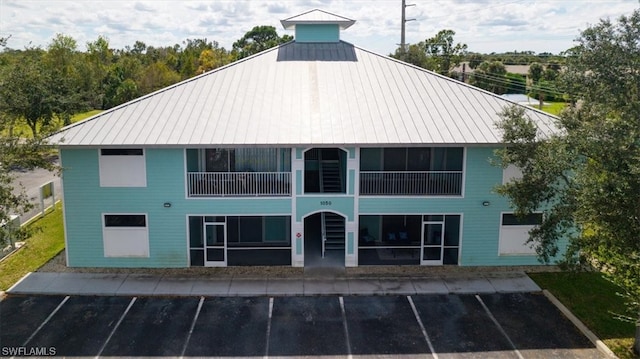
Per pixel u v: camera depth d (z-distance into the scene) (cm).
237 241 2434
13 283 2023
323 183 2456
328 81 2469
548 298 1934
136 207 2128
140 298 1923
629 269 1417
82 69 6062
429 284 2045
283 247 2305
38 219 2814
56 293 1945
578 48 1580
